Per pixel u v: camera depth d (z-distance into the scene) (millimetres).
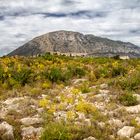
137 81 20703
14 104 17203
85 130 12305
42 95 19812
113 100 17562
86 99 18047
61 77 24969
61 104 16219
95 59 41531
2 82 23578
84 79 25344
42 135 11836
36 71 26203
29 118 13914
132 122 13461
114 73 26469
